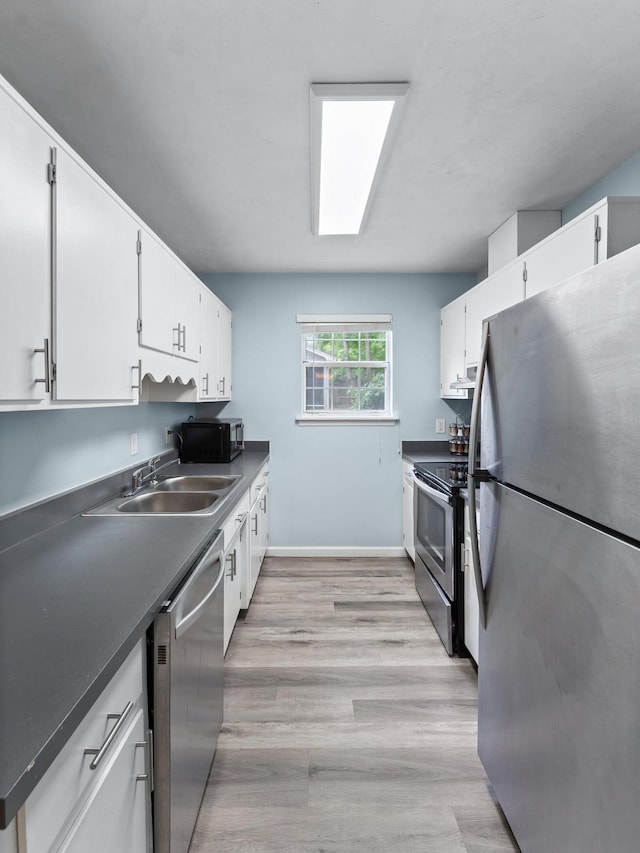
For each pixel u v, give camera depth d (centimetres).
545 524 111
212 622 160
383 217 271
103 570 128
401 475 403
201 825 145
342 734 187
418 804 154
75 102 164
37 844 66
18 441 155
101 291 148
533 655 118
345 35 133
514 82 155
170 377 227
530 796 120
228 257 349
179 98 162
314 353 405
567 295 101
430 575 289
